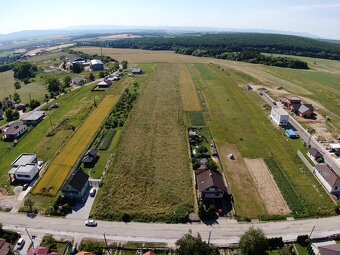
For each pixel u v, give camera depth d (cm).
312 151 8562
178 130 10288
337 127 10738
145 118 11269
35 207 6512
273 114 11250
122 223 6097
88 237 5709
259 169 8006
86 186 7150
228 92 14600
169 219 6197
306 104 12062
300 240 5578
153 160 8375
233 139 9675
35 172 7644
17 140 9544
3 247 5147
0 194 6938
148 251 5066
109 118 11256
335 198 6831
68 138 9650
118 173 7744
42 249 5069
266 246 5122
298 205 6612
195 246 4934
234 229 5947
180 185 7288
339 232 5872
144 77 17512
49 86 15425
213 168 7750
